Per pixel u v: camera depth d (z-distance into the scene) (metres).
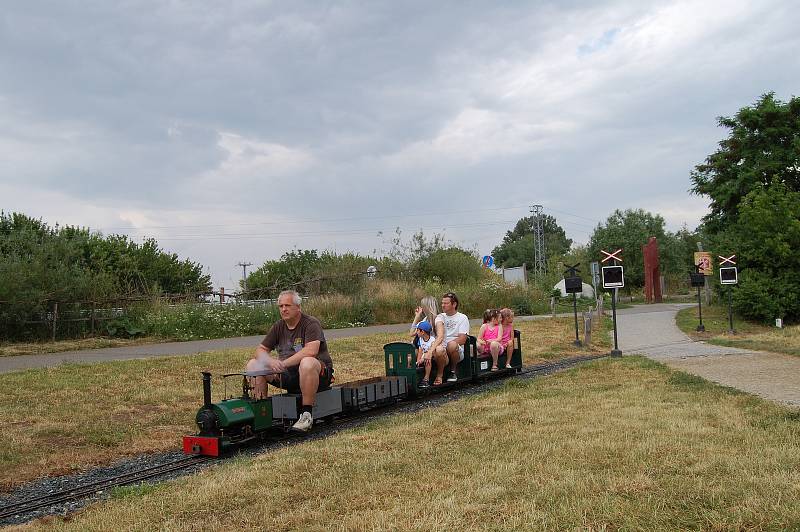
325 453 6.58
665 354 16.69
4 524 5.46
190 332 21.69
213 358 14.79
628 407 8.39
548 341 21.05
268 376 8.21
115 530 4.75
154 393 10.95
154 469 6.98
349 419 9.45
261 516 4.83
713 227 40.84
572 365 16.11
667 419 7.47
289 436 8.32
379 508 4.83
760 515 4.27
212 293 26.17
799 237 29.17
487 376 12.89
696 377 11.25
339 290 32.09
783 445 6.06
